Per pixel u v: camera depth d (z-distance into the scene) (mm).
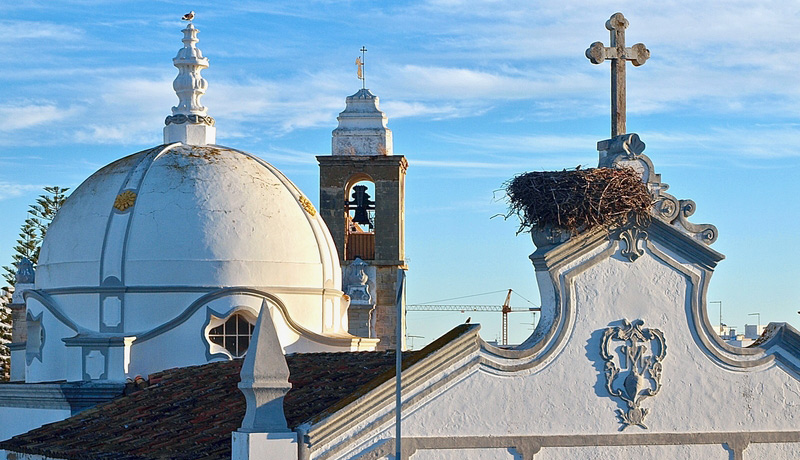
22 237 81125
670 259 29016
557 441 28000
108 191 44375
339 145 67438
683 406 28906
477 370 27547
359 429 26359
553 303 28297
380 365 33156
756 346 29641
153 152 45531
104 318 42594
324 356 37250
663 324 28891
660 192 29422
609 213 28109
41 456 34281
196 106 48125
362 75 69438
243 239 43375
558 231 28297
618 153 29406
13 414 43125
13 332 50812
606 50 30266
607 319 28562
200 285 42562
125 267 42688
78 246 43594
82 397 40500
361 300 58625
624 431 28484
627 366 28625
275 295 42906
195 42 48938
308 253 44812
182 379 38594
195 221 43188
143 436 32781
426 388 27078
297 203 45719
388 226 65875
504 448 27641
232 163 45500
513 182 28750
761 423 29422
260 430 25719
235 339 42750
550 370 28125
